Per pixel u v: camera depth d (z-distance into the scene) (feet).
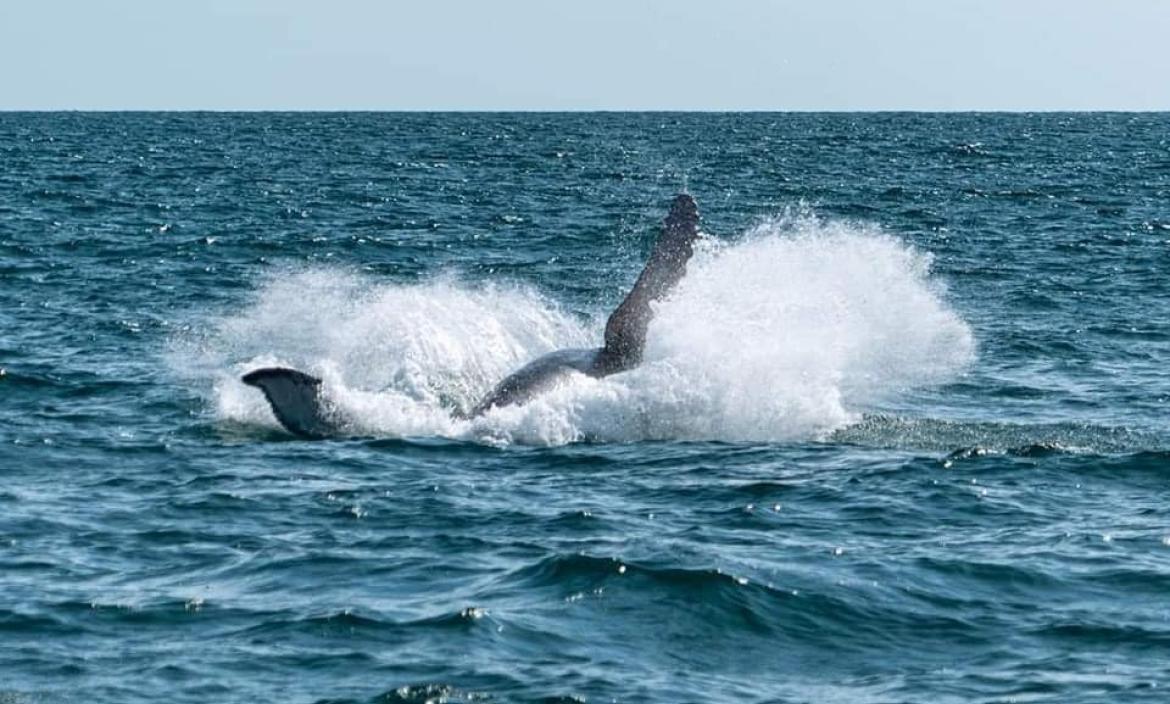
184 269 497.87
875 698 133.59
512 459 224.33
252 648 144.25
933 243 606.14
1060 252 570.05
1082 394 285.02
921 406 271.90
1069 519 189.98
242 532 183.93
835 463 220.64
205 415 258.37
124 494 203.00
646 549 172.04
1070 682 136.56
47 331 352.69
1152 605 156.76
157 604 156.56
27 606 155.63
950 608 156.46
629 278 491.72
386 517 190.29
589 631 149.18
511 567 168.14
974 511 193.67
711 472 215.31
